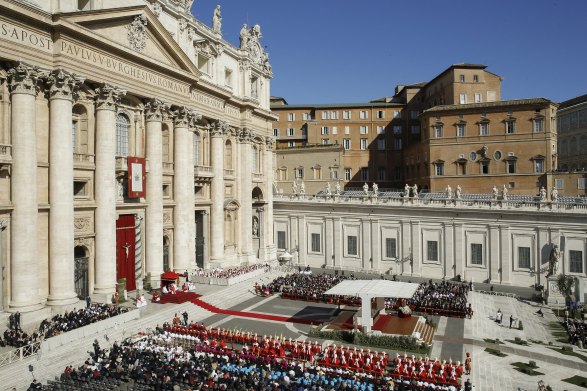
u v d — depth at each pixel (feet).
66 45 112.78
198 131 174.09
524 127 237.25
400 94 349.00
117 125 137.39
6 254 104.99
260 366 87.40
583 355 104.12
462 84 272.72
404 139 325.21
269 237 221.25
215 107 179.11
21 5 101.91
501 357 101.96
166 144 157.17
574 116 344.69
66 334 95.14
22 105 104.63
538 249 172.65
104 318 106.63
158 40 144.36
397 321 120.57
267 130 222.28
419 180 278.67
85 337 99.09
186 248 159.43
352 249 210.18
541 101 232.32
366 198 207.00
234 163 197.67
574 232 166.30
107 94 125.29
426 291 151.43
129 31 132.98
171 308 125.29
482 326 124.88
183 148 157.99
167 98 150.10
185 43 163.02
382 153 328.08
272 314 132.05
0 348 90.58
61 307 110.32
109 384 75.61
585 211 164.14
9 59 101.60
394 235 200.03
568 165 352.28
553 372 94.32
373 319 121.70
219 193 181.57
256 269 177.27
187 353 92.17
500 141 242.17
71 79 113.70
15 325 98.27
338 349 98.58
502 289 170.50
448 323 126.82
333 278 173.47
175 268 158.30
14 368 83.61
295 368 86.74
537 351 106.11
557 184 229.25
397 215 198.59
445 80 286.46
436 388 81.15
